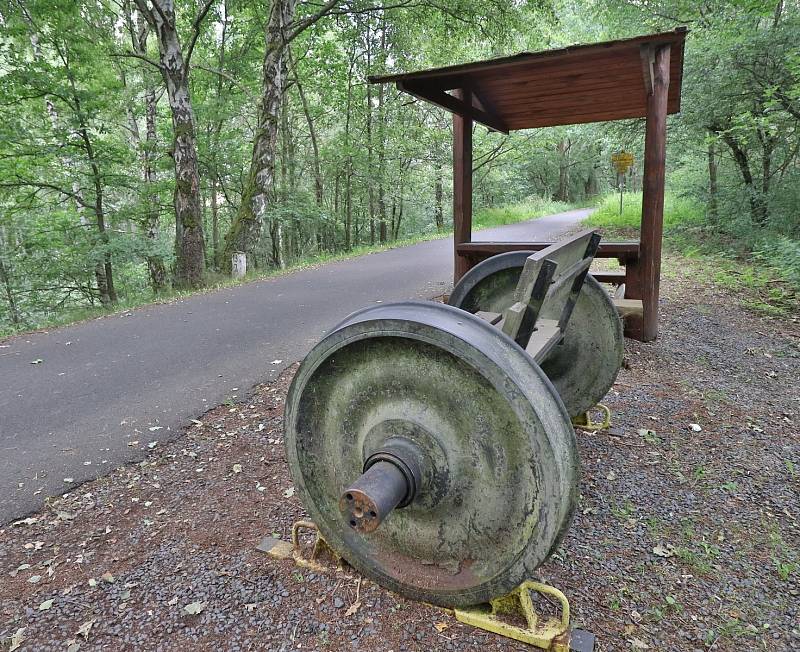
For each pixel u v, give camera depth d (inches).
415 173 991.6
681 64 222.4
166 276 617.3
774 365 200.7
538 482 68.2
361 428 83.3
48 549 105.5
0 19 453.1
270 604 87.4
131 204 598.5
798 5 420.5
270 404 176.6
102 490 127.4
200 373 209.8
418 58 810.8
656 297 226.1
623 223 735.1
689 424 152.6
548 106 296.0
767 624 83.7
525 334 82.7
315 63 770.2
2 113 461.4
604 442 142.5
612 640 80.0
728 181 539.2
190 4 645.3
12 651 79.8
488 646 77.9
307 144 997.2
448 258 537.0
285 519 112.5
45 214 583.8
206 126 695.7
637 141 602.5
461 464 76.0
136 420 166.9
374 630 81.3
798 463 132.0
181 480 131.3
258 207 512.4
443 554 80.9
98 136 581.3
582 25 714.2
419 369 76.3
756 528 107.7
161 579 94.8
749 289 316.8
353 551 89.0
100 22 525.3
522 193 1657.2
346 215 971.9
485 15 549.0
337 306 323.3
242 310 326.3
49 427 163.5
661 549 100.7
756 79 418.3
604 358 138.3
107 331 286.7
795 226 428.5
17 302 634.8
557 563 96.7
